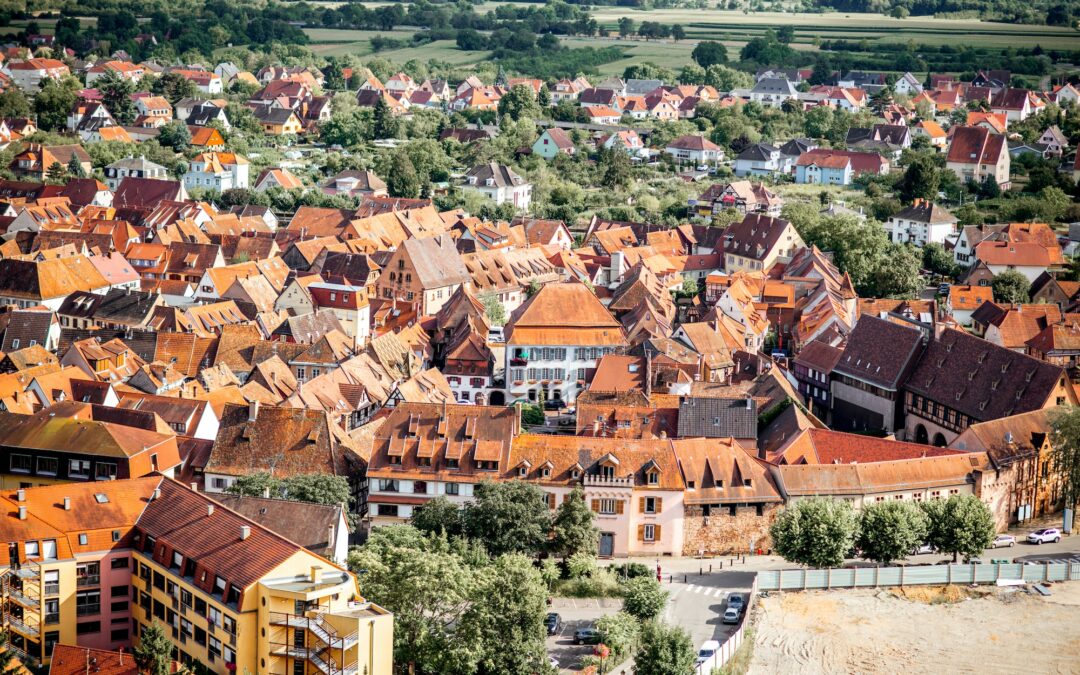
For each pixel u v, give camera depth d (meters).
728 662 188.38
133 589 179.25
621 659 186.88
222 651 164.75
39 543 174.88
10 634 174.12
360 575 177.25
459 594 175.62
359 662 156.75
